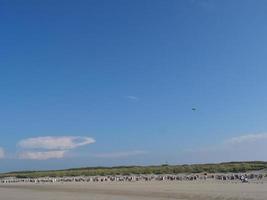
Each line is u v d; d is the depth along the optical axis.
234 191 52.53
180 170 159.50
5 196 58.28
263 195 45.84
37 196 56.47
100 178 128.62
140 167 176.25
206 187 62.97
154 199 46.12
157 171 163.25
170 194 51.22
